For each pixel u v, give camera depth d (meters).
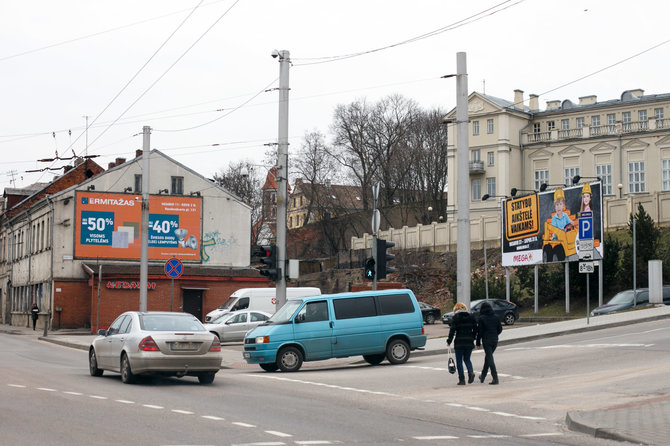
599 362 19.67
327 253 84.81
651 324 29.28
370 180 89.81
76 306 52.22
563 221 41.72
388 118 90.19
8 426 10.34
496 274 57.34
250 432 10.30
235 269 56.44
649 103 79.44
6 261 70.25
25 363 24.08
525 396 15.05
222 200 57.72
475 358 22.39
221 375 20.89
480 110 82.31
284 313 22.77
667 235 51.59
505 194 79.69
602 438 10.46
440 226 67.56
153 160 56.38
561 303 49.78
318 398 15.00
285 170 26.06
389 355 22.94
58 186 65.25
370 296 23.17
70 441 9.26
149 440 9.45
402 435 10.46
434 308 49.41
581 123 82.94
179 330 17.55
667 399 13.54
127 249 53.91
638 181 74.12
